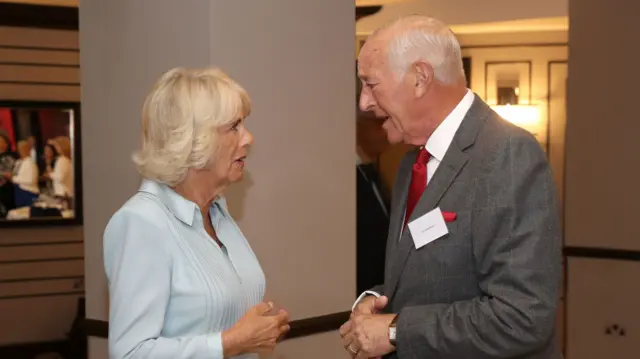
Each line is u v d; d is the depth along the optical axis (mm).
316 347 3180
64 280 6750
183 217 1866
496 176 1723
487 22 6027
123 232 1794
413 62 1793
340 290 3252
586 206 4715
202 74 1889
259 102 2900
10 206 6582
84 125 3180
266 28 2914
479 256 1721
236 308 1902
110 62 3062
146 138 1881
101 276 3162
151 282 1771
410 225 1818
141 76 2955
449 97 1828
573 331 4801
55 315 6719
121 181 3047
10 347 6605
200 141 1829
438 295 1801
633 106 4516
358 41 6543
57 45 6660
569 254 4785
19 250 6629
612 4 4555
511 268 1664
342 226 3240
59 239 6734
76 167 6746
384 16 6246
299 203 3074
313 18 3084
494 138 1775
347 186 3248
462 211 1763
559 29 6715
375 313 1879
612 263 4633
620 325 4621
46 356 6312
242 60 2836
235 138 1909
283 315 1942
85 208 3201
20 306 6633
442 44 1801
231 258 2004
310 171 3105
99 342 3182
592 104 4660
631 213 4551
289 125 3016
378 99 1856
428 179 1871
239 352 1826
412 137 1882
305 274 3119
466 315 1707
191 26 2777
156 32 2896
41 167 6660
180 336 1822
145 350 1735
